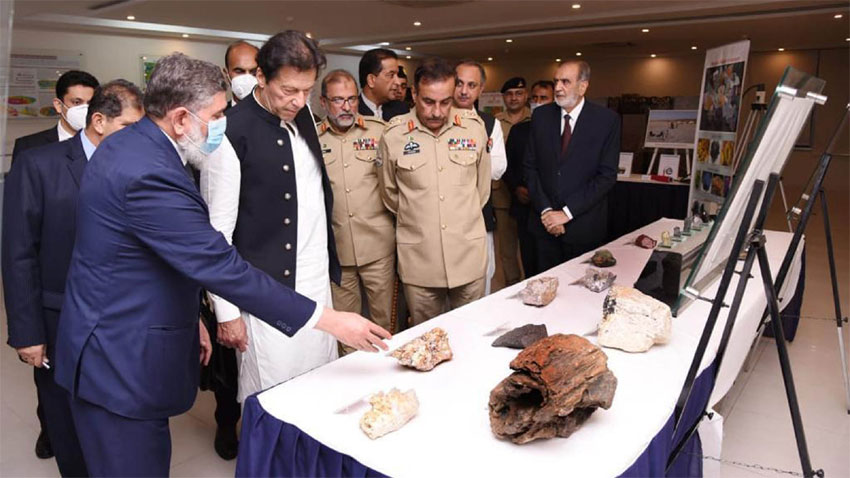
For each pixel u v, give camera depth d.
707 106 4.75
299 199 1.96
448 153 2.40
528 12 7.67
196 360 1.54
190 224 1.32
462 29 9.14
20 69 7.84
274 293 1.43
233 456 2.42
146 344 1.40
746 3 6.80
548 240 3.26
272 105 1.80
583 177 3.10
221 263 1.36
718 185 4.51
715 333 1.88
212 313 2.04
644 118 6.17
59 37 8.16
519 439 1.23
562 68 3.04
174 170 1.34
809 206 1.93
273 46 1.71
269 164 1.88
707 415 1.81
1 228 1.83
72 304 1.42
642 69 12.82
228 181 1.80
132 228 1.32
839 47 10.79
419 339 1.64
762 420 2.68
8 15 1.45
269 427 1.39
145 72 9.01
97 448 1.46
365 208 2.59
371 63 3.08
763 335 3.61
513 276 4.30
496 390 1.27
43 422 2.41
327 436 1.29
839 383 3.03
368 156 2.58
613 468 1.18
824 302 4.33
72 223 1.90
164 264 1.39
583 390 1.24
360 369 1.60
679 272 2.25
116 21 8.27
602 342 1.76
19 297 1.87
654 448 1.30
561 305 2.12
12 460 2.44
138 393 1.41
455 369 1.60
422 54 12.59
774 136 1.40
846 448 2.45
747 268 1.59
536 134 3.23
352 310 2.76
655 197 5.42
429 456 1.21
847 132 10.91
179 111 1.36
